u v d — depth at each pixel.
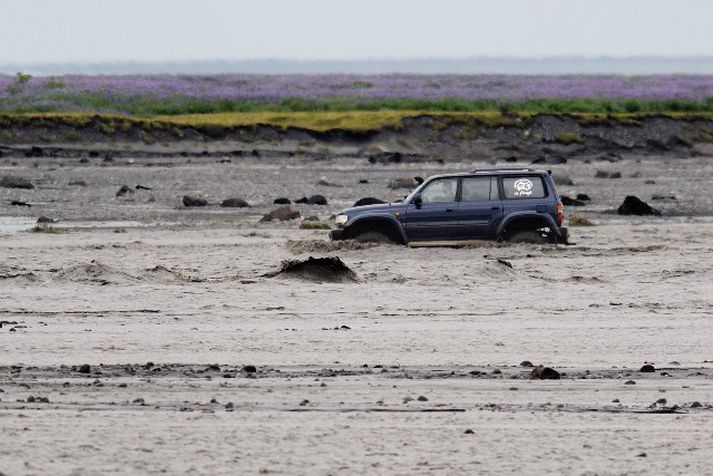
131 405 45.41
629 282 87.69
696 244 114.00
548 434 40.34
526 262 98.06
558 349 60.84
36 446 37.78
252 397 47.47
